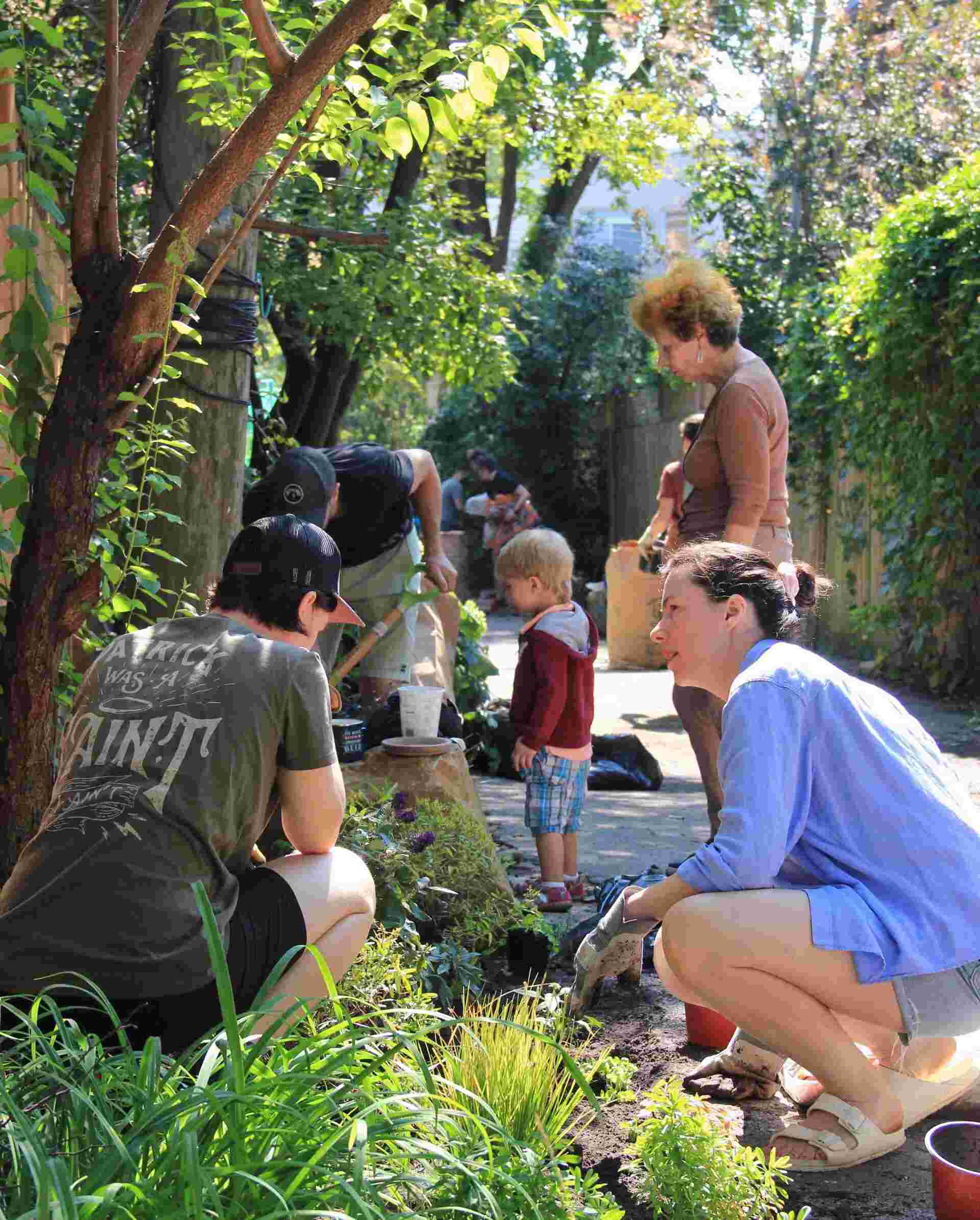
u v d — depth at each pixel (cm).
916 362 907
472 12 694
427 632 686
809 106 1362
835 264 1403
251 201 462
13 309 397
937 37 1255
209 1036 196
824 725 265
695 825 585
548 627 445
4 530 313
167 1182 172
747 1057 297
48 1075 187
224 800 239
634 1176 257
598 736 708
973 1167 248
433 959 338
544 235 1794
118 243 299
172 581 468
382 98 303
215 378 464
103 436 294
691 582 287
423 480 546
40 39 547
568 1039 310
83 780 240
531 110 974
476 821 426
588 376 1809
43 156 432
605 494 1883
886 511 960
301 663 254
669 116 1070
